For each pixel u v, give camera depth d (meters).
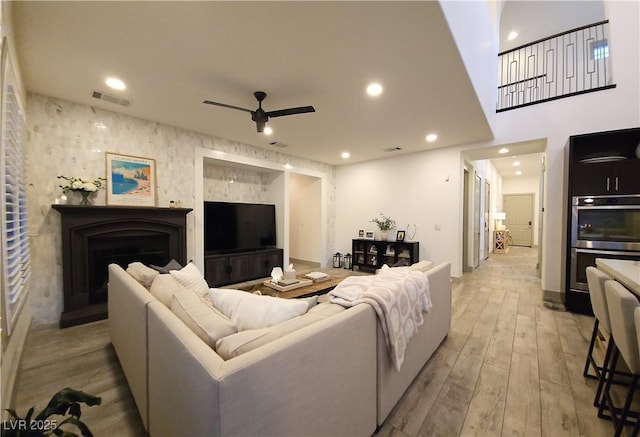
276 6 1.77
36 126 2.99
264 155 5.34
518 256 8.24
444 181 5.19
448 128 4.05
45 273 3.03
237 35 2.05
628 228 3.18
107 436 1.54
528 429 1.58
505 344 2.59
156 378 1.29
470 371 2.14
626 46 3.52
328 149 5.34
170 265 2.85
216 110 3.44
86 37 2.07
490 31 4.06
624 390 1.91
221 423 0.81
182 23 1.93
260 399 0.91
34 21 1.88
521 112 4.30
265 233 5.62
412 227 5.63
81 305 3.14
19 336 2.16
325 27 1.97
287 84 2.78
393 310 1.58
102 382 2.03
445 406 1.76
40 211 3.01
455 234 5.08
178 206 4.04
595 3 5.58
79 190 3.12
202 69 2.52
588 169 3.37
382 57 2.32
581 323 3.09
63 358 2.35
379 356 1.53
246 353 0.94
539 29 6.31
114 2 1.73
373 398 1.49
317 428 1.13
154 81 2.74
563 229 3.95
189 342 1.01
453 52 2.25
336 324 1.22
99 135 3.39
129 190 3.62
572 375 2.09
